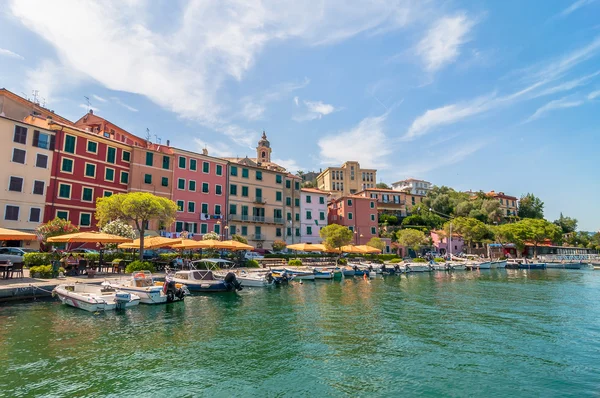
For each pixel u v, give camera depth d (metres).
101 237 22.56
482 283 35.50
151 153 47.81
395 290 28.97
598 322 17.27
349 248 47.81
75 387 9.16
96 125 50.09
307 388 9.41
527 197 124.88
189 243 29.28
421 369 10.87
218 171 55.12
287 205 63.47
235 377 10.05
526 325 16.53
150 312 17.72
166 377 9.93
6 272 22.02
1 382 9.31
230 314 18.05
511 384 9.91
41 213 37.38
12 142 35.91
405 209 93.31
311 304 21.41
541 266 62.59
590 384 9.96
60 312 16.50
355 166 111.06
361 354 12.14
